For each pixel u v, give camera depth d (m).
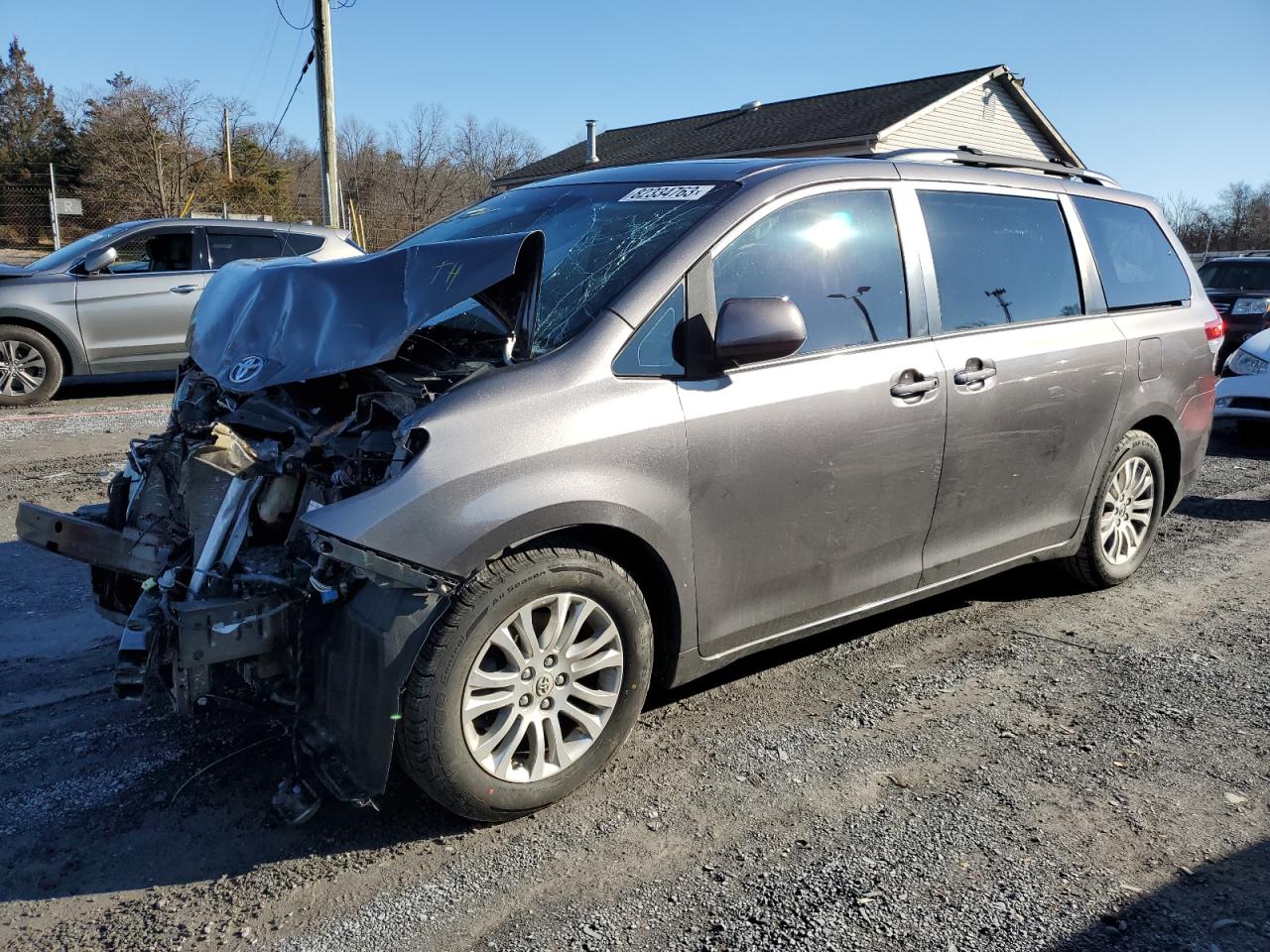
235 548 2.89
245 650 2.71
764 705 3.77
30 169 43.72
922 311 3.84
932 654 4.29
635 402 3.05
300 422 3.16
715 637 3.35
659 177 3.85
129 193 35.09
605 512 2.94
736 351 3.11
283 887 2.67
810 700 3.82
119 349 10.24
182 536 3.21
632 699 3.14
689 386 3.19
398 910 2.58
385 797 3.11
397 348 2.95
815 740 3.51
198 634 2.64
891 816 3.04
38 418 9.25
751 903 2.62
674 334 3.20
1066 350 4.36
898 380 3.67
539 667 2.91
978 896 2.66
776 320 3.11
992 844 2.90
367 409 3.10
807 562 3.52
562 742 3.01
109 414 9.63
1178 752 3.46
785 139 27.84
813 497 3.46
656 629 3.28
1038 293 4.38
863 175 3.81
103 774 3.19
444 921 2.55
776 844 2.89
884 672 4.09
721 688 3.92
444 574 2.67
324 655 2.75
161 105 35.00
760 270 3.42
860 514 3.64
